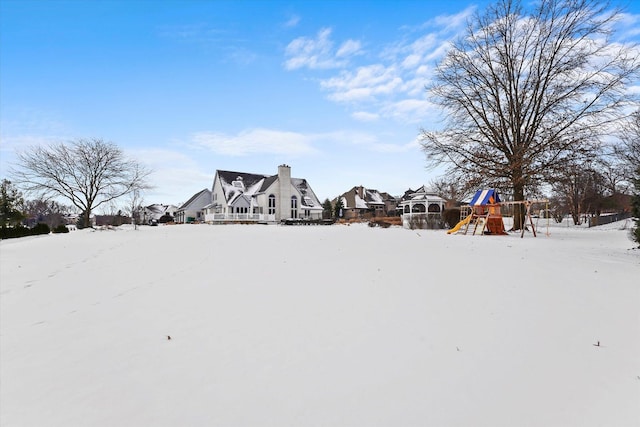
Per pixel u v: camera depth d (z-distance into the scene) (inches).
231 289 220.4
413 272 246.7
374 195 3115.2
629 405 92.5
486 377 107.9
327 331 146.9
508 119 795.4
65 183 1246.3
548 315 158.6
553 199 1517.0
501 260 293.3
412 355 123.3
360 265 279.7
